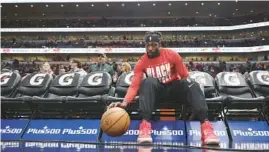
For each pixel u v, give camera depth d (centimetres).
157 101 257
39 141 238
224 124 264
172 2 2486
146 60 249
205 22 2725
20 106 299
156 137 252
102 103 282
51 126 272
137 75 248
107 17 2852
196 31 2655
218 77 301
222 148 205
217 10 2692
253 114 315
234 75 301
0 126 273
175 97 254
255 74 298
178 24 2661
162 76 247
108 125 212
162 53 248
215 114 300
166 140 248
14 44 2547
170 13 2772
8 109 310
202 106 232
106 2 2509
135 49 2453
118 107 224
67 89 302
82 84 302
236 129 258
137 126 263
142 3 2534
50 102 284
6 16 2823
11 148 216
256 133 254
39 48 2472
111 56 2542
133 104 280
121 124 212
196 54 2583
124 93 290
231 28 2555
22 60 2572
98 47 2527
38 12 2767
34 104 292
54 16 2844
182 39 2669
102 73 311
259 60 2444
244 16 2742
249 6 2586
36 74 318
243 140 248
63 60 2547
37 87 304
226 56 2572
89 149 210
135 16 2830
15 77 312
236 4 2533
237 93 289
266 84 288
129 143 228
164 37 2684
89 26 2670
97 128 267
